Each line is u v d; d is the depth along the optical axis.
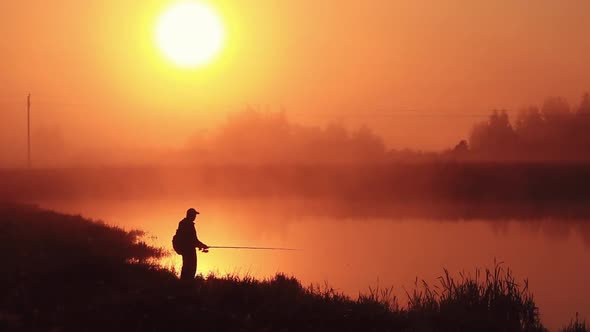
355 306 52.88
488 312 56.12
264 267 98.25
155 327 42.84
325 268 99.12
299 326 45.97
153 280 60.75
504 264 109.12
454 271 98.38
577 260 115.81
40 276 60.38
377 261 108.94
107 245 95.50
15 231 101.69
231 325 44.50
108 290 55.06
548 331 56.69
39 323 43.16
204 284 58.66
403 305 66.94
